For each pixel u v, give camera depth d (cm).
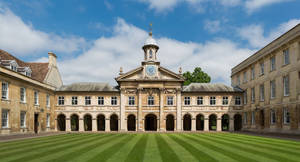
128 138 2628
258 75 4094
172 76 4725
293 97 3006
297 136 2853
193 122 4709
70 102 4759
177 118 4622
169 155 1393
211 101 4778
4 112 3123
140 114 4622
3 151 1570
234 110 4738
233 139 2495
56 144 1991
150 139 2497
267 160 1238
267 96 3725
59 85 5309
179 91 4694
